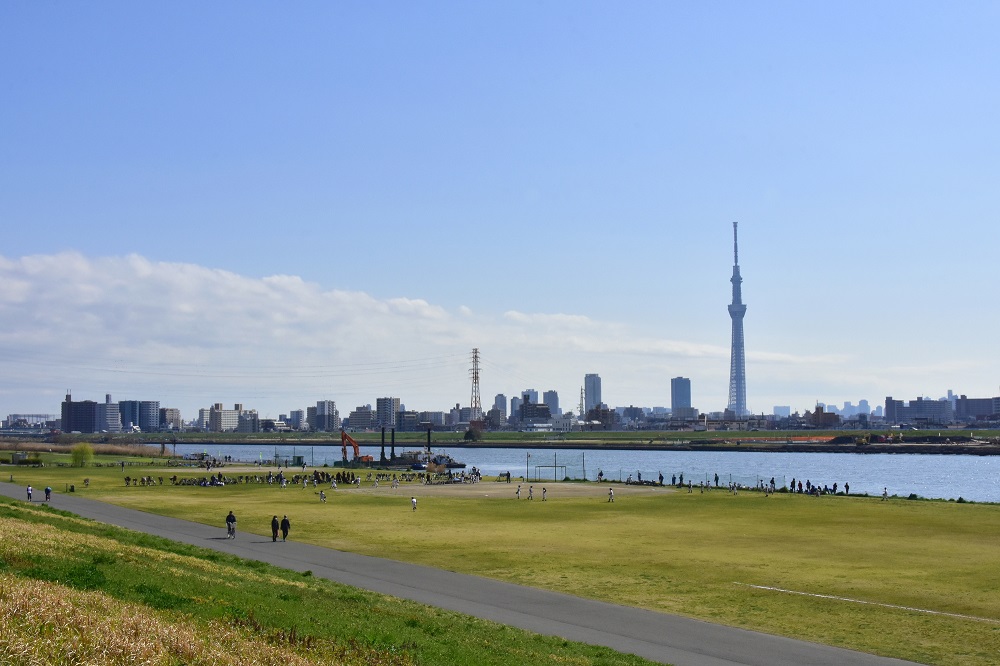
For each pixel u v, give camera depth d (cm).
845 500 14275
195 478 19288
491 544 8756
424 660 3550
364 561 7519
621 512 12238
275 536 8812
